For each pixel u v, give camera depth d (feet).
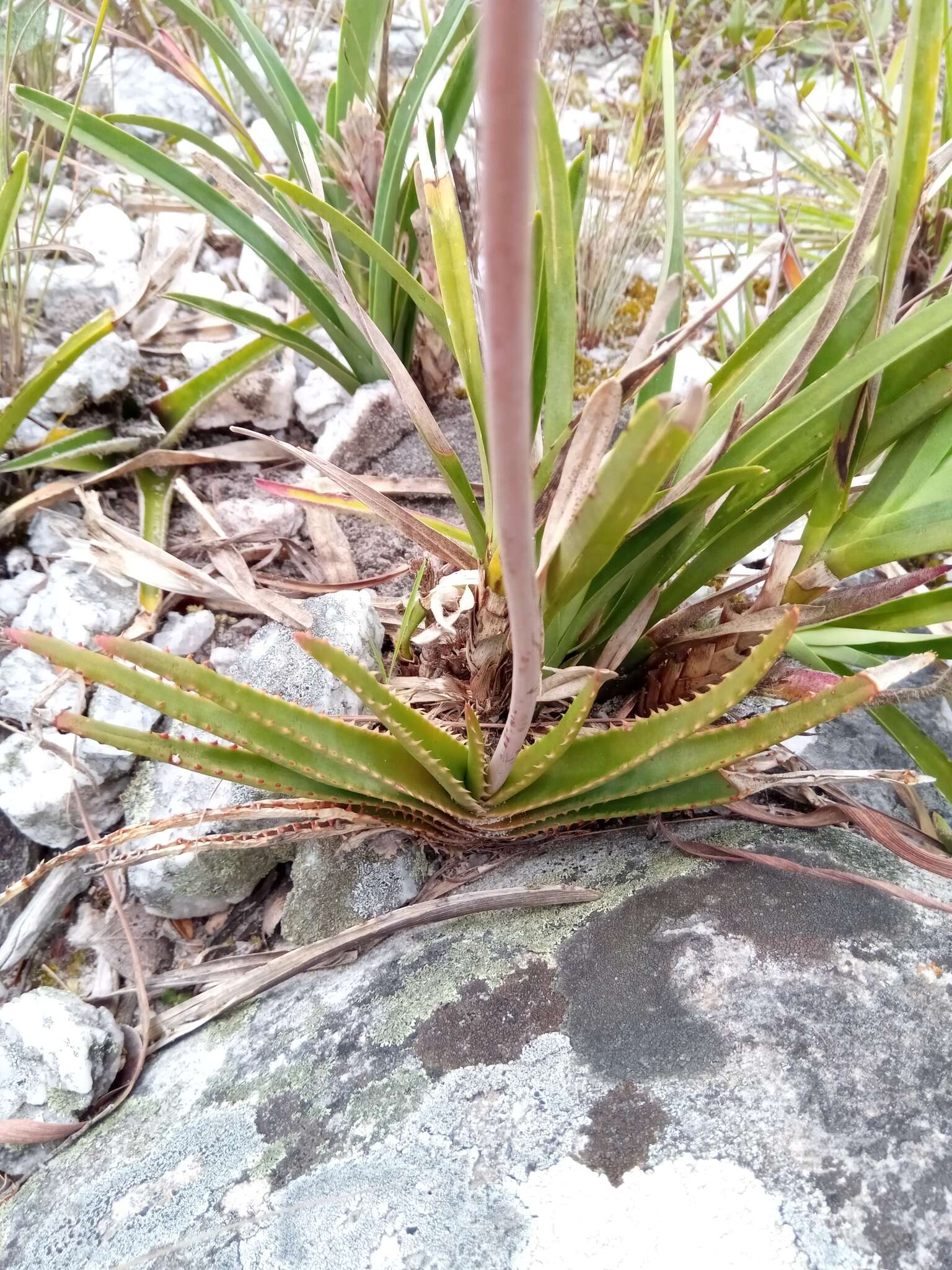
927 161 1.01
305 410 1.78
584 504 0.77
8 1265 0.93
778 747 1.18
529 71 0.37
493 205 0.42
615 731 0.97
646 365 0.89
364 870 1.21
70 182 2.08
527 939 1.03
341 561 1.59
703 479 1.00
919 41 0.95
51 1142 1.08
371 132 1.55
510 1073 0.90
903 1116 0.81
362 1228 0.82
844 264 0.97
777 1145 0.80
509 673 1.14
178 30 2.31
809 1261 0.74
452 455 1.11
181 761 1.01
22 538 1.53
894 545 1.05
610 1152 0.82
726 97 2.79
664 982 0.93
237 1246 0.84
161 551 1.47
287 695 1.31
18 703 1.35
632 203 2.02
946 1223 0.75
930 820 1.32
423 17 1.69
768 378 1.16
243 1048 1.07
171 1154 0.96
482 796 1.04
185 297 1.57
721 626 1.17
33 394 1.44
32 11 1.74
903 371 1.05
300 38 2.56
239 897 1.30
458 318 1.02
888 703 1.03
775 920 0.97
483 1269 0.77
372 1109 0.91
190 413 1.67
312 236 1.63
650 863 1.09
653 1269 0.75
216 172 1.15
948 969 0.92
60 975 1.27
